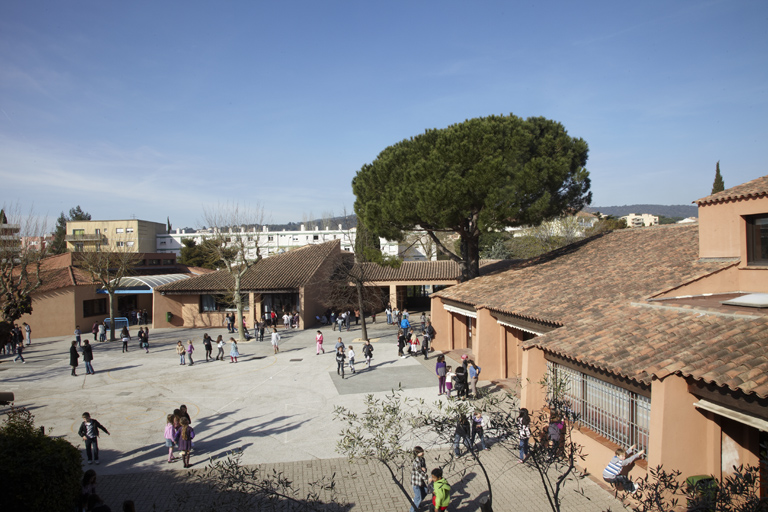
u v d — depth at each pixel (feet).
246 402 58.08
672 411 28.53
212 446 44.47
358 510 32.45
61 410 55.83
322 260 132.26
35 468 27.35
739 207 46.03
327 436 46.24
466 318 85.46
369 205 80.02
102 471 39.27
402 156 80.69
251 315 121.08
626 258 62.90
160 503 33.60
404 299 151.53
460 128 74.49
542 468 23.44
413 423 26.73
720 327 32.71
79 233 259.19
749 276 45.16
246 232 124.88
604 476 31.42
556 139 76.02
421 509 32.09
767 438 29.43
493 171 67.36
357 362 78.38
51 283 117.50
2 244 94.02
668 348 32.14
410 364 75.66
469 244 89.45
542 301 55.42
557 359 40.22
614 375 33.12
